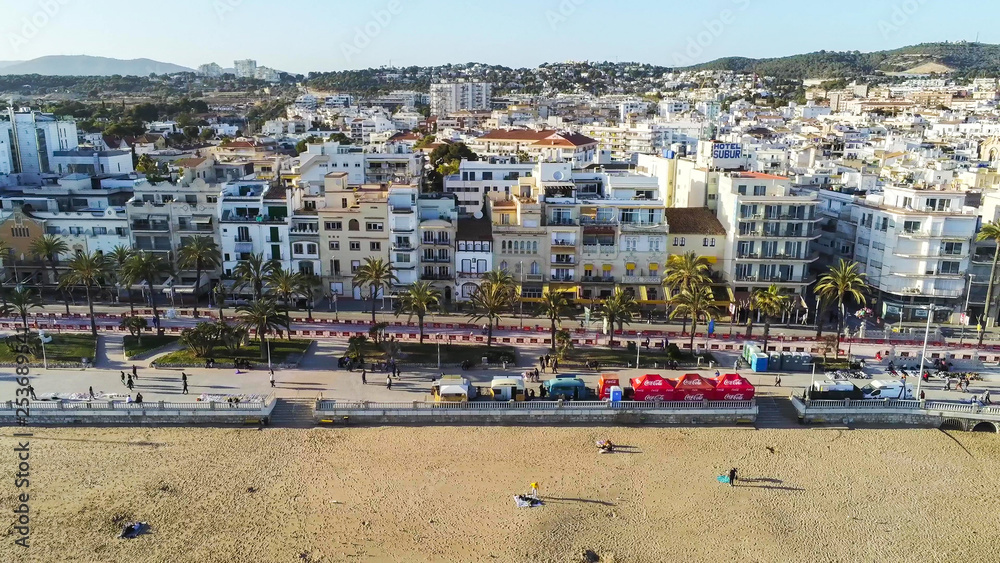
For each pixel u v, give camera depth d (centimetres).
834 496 7644
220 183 15450
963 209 12694
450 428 8875
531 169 17400
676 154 16488
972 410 9038
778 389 9869
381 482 7675
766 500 7550
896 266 12781
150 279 11419
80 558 6394
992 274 12219
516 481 7769
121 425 8775
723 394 9169
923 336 11850
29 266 13550
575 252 12950
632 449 8481
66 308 12300
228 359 10212
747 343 10944
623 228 12888
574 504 7388
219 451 8212
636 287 13025
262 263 13400
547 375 10100
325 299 13562
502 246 13038
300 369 10125
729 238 13050
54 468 7781
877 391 9444
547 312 10606
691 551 6744
